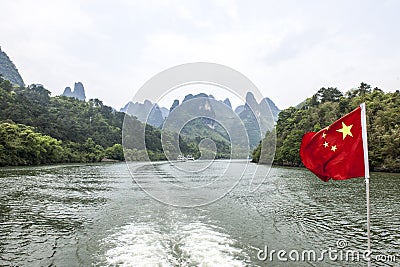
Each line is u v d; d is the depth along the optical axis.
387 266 7.54
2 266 7.25
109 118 101.56
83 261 7.41
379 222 11.88
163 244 8.48
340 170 5.78
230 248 8.33
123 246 8.35
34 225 11.00
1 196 17.56
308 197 17.86
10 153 46.00
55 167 45.06
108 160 69.31
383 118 45.12
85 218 11.97
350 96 67.50
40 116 72.25
